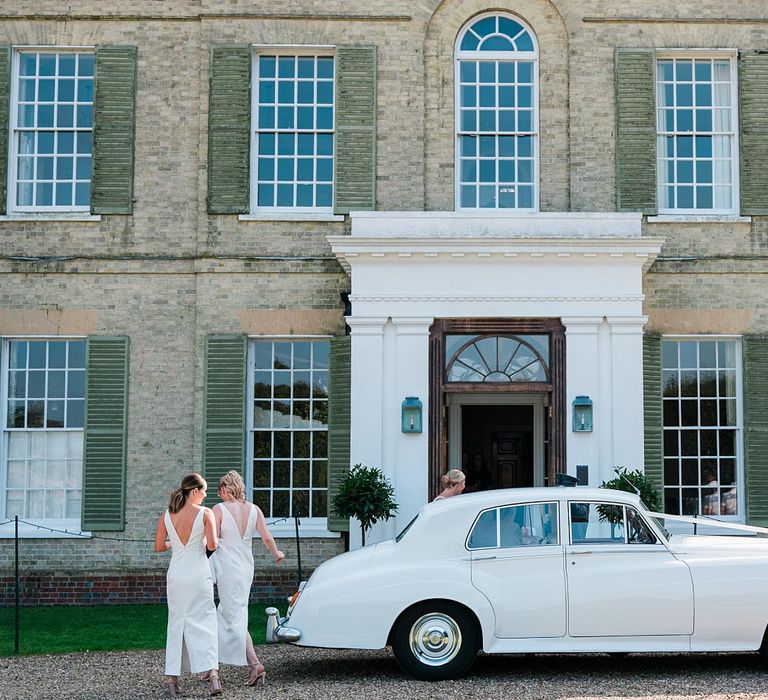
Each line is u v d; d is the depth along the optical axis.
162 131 15.77
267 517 15.43
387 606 9.50
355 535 14.66
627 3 15.84
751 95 15.74
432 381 14.56
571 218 14.73
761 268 15.51
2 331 15.52
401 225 14.72
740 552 9.71
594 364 14.52
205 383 15.33
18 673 10.07
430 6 15.84
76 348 15.77
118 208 15.61
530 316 14.55
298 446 15.55
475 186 15.81
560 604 9.52
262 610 14.34
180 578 9.13
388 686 9.28
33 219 15.60
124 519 15.30
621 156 15.61
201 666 9.03
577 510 9.78
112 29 15.89
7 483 15.59
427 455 14.45
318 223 15.59
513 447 16.98
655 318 15.45
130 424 15.45
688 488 15.49
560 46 15.87
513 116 15.89
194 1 15.91
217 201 15.55
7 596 15.20
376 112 15.73
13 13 15.81
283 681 9.65
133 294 15.59
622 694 8.86
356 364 14.53
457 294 14.53
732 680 9.44
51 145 15.95
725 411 15.62
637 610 9.52
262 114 15.95
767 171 15.65
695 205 15.87
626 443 14.44
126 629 12.77
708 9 15.84
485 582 9.56
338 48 15.76
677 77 16.06
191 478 9.34
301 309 15.46
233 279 15.52
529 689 9.09
